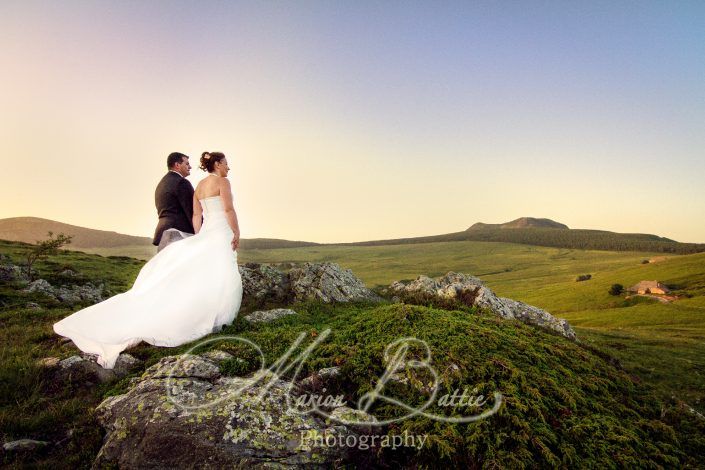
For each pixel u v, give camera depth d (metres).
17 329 12.41
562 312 117.56
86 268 56.06
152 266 9.83
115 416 6.98
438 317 10.41
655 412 8.55
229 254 10.45
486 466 6.12
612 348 37.75
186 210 10.44
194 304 9.66
